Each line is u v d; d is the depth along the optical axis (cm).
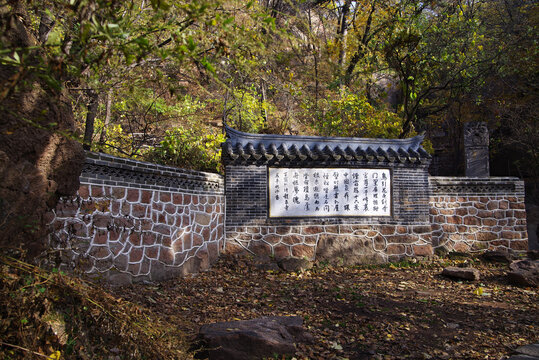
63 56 263
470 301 795
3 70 331
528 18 1852
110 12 271
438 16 1672
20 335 335
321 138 1157
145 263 760
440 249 1255
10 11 340
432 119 2114
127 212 719
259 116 1460
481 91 1914
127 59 270
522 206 1335
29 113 399
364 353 528
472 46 1608
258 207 1103
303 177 1132
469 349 554
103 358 376
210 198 1016
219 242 1059
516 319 682
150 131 1334
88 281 425
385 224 1178
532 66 1739
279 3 1459
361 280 965
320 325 622
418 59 1367
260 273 999
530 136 1797
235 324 516
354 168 1168
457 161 2097
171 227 845
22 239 378
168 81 346
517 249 1315
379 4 1544
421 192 1219
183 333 470
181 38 282
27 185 380
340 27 1727
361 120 1505
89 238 631
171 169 836
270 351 468
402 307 732
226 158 1094
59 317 370
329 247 1125
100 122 1140
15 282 346
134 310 413
